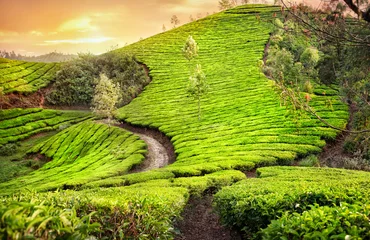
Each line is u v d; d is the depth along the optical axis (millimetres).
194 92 52625
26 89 79062
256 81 67312
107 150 45375
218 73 77625
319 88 53812
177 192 17172
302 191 11609
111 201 8586
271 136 38594
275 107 50594
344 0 6707
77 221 5008
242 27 108500
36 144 60406
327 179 18812
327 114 42844
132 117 60188
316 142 35781
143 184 21734
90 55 96125
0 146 57969
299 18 7211
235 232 14836
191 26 123000
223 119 50469
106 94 56281
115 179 26016
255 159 30438
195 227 16797
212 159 31734
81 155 49281
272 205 10953
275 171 23969
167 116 57688
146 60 96500
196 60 90625
